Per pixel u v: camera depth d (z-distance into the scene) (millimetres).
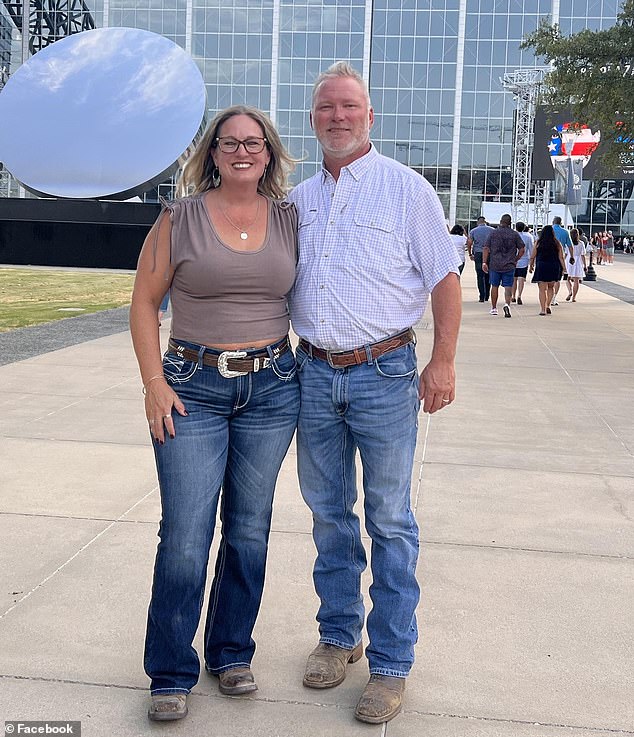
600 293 24406
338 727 2996
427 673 3348
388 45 64688
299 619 3781
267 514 3279
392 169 3229
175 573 3066
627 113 19188
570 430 7477
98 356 10844
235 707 3113
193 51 65188
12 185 64062
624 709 3125
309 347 3287
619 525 5051
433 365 3230
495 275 16641
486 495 5570
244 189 3100
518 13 63688
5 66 64938
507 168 64875
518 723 3027
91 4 65250
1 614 3732
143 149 28031
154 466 6023
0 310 16141
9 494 5340
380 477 3230
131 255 29047
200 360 3078
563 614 3871
